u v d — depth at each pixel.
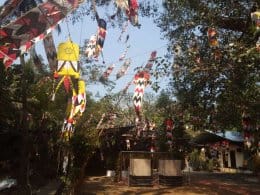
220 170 37.34
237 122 18.14
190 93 16.66
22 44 7.59
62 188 13.09
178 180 18.61
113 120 25.19
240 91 15.15
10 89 11.94
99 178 24.02
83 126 15.52
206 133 34.28
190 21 14.72
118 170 21.16
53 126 15.58
